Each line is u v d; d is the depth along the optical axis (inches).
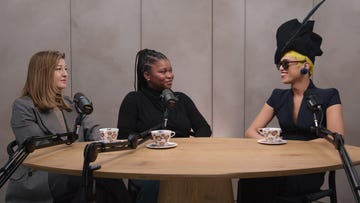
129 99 103.9
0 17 132.8
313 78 134.8
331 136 59.7
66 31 134.6
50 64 92.2
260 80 136.5
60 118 95.3
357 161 58.1
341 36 131.6
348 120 132.8
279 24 134.7
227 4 135.7
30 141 58.7
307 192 80.4
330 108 87.6
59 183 79.4
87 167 50.8
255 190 76.4
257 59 136.2
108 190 73.5
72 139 76.2
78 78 135.6
